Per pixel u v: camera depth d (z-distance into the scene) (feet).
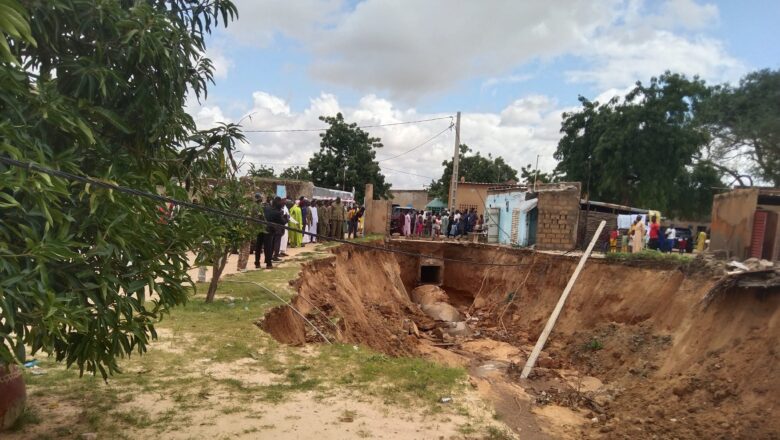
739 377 31.55
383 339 48.62
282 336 32.50
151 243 12.49
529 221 79.36
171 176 14.29
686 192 106.11
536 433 28.68
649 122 96.68
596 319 53.72
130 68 11.93
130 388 19.63
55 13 10.76
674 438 28.91
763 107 95.81
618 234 70.79
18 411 15.53
